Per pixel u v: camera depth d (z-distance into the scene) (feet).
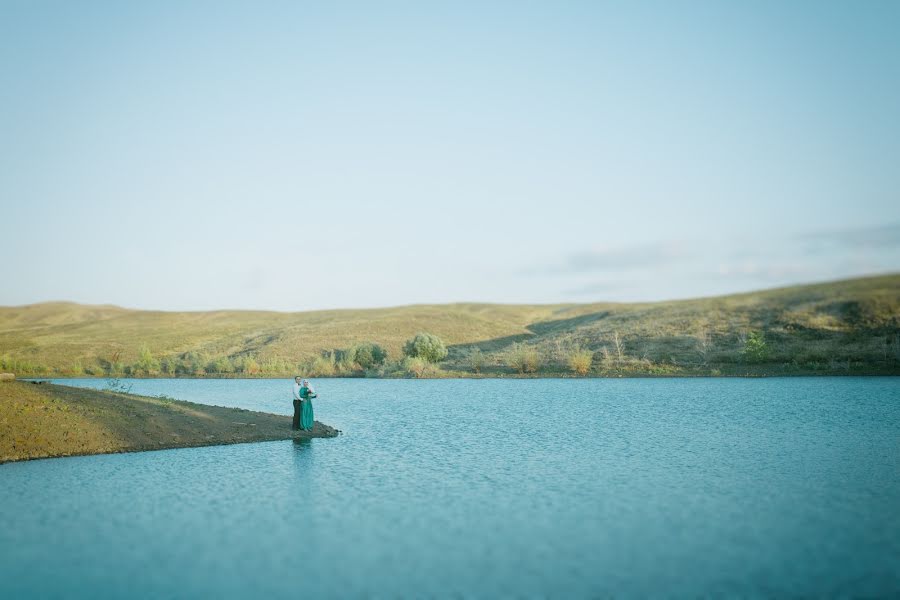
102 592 29.60
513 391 166.91
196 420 80.38
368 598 28.91
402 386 195.52
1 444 63.72
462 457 64.13
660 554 34.53
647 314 339.36
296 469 57.82
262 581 30.91
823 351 225.76
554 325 437.99
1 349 373.20
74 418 71.92
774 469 56.54
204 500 46.32
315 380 240.73
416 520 41.06
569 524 40.06
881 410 103.86
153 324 501.97
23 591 29.71
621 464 59.77
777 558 33.81
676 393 147.43
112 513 42.86
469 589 29.94
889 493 47.39
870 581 30.63
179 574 31.81
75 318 599.16
